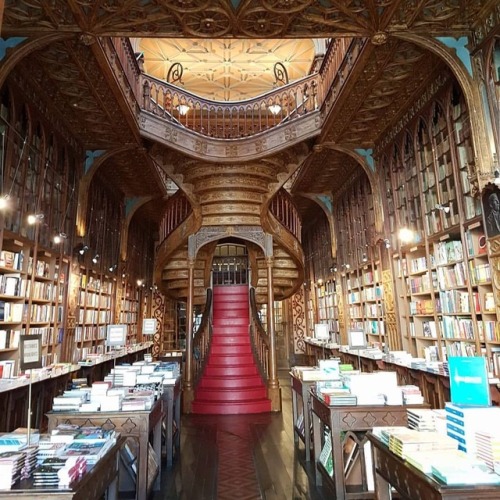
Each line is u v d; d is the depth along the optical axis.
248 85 15.78
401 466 2.12
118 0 4.46
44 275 6.53
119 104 6.59
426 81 6.08
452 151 5.56
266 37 5.20
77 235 7.75
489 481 1.74
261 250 10.18
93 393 3.67
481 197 4.76
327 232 12.77
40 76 5.79
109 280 10.39
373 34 5.04
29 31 4.82
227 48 13.59
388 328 7.79
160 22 4.86
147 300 15.37
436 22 4.92
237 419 7.20
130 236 12.71
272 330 8.41
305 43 13.37
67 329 7.30
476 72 4.88
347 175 10.28
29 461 2.11
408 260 7.18
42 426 5.87
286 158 8.69
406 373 6.36
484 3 4.64
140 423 3.46
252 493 3.99
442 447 2.12
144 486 3.40
